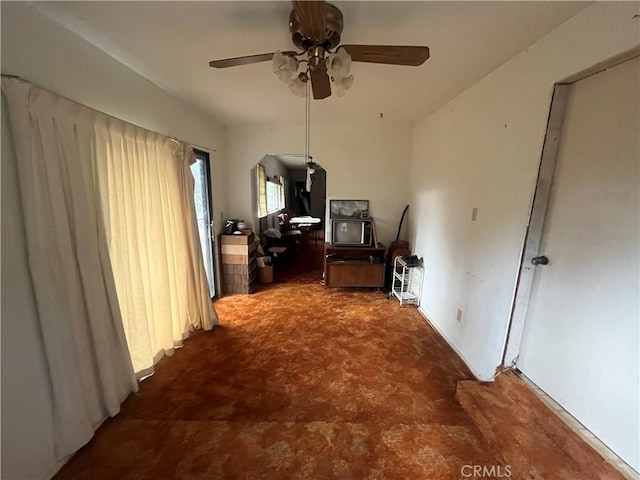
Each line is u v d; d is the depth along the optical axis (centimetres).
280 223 688
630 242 123
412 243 396
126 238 193
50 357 138
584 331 143
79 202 153
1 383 121
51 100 137
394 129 402
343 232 403
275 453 152
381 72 212
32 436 132
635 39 113
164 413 179
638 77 119
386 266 419
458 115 261
